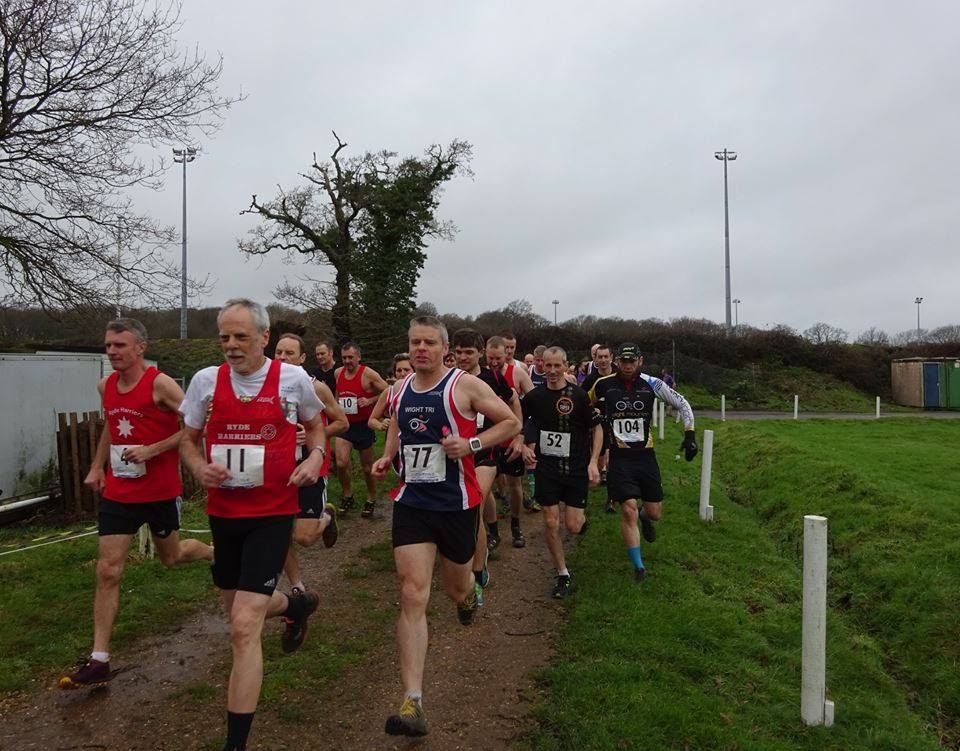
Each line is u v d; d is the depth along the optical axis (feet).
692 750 10.87
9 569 19.79
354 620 16.05
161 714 11.72
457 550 11.59
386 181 87.45
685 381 120.37
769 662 14.52
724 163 145.69
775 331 135.54
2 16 35.81
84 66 39.06
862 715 12.82
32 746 10.75
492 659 14.06
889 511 25.50
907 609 18.39
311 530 14.79
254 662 9.77
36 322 49.98
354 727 11.35
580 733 11.03
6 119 37.88
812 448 43.29
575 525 18.10
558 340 133.28
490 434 11.57
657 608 16.48
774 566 21.36
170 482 13.35
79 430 30.83
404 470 11.61
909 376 119.03
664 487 31.86
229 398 10.72
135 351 12.88
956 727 14.21
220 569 11.37
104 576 12.66
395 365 25.93
